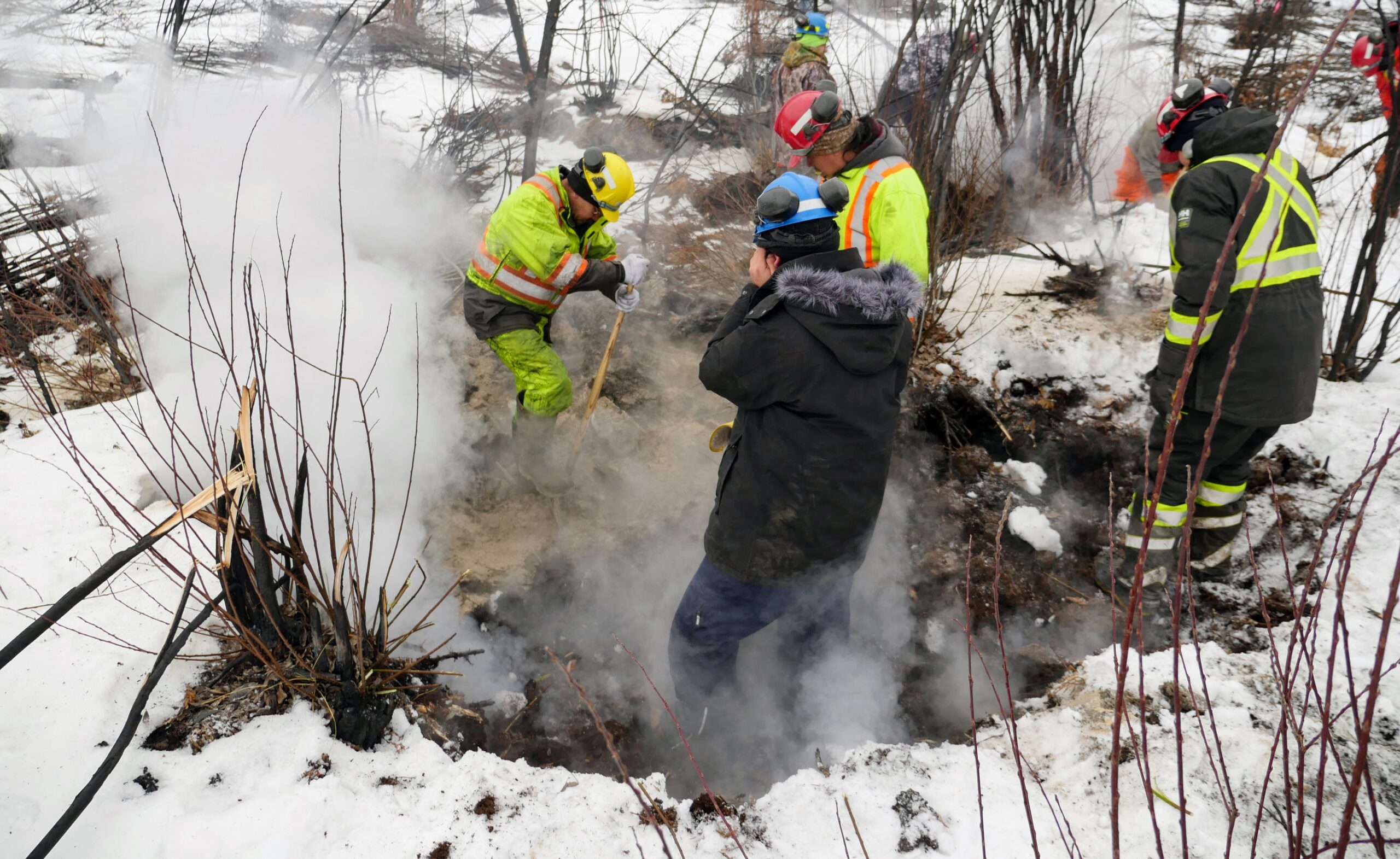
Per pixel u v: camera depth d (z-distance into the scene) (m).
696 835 1.97
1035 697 2.73
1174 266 2.77
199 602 2.49
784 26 6.91
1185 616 3.00
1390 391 3.65
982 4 4.23
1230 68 6.54
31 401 3.63
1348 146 6.13
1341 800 2.01
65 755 2.01
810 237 2.08
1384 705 2.24
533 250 3.04
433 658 2.54
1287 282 2.56
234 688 2.20
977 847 1.94
